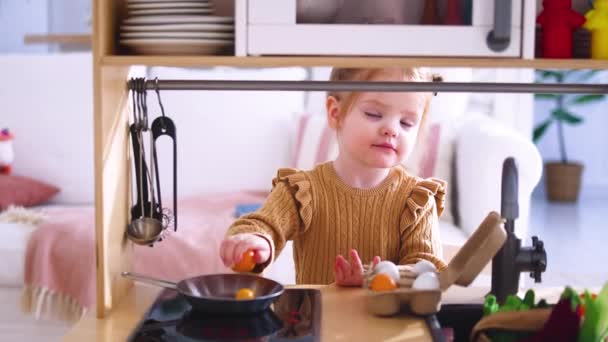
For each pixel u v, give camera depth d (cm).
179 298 122
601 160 622
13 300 275
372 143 140
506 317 103
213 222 282
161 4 122
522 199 261
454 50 117
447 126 296
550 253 427
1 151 322
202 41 119
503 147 263
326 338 104
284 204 146
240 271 129
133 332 106
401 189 147
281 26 116
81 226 276
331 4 117
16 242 274
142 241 130
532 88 130
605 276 378
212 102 328
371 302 112
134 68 134
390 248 146
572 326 97
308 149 313
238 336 104
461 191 278
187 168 325
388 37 116
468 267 111
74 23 415
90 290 266
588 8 133
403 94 138
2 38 409
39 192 317
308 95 357
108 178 119
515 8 117
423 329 108
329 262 146
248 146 328
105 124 117
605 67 117
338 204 146
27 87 328
